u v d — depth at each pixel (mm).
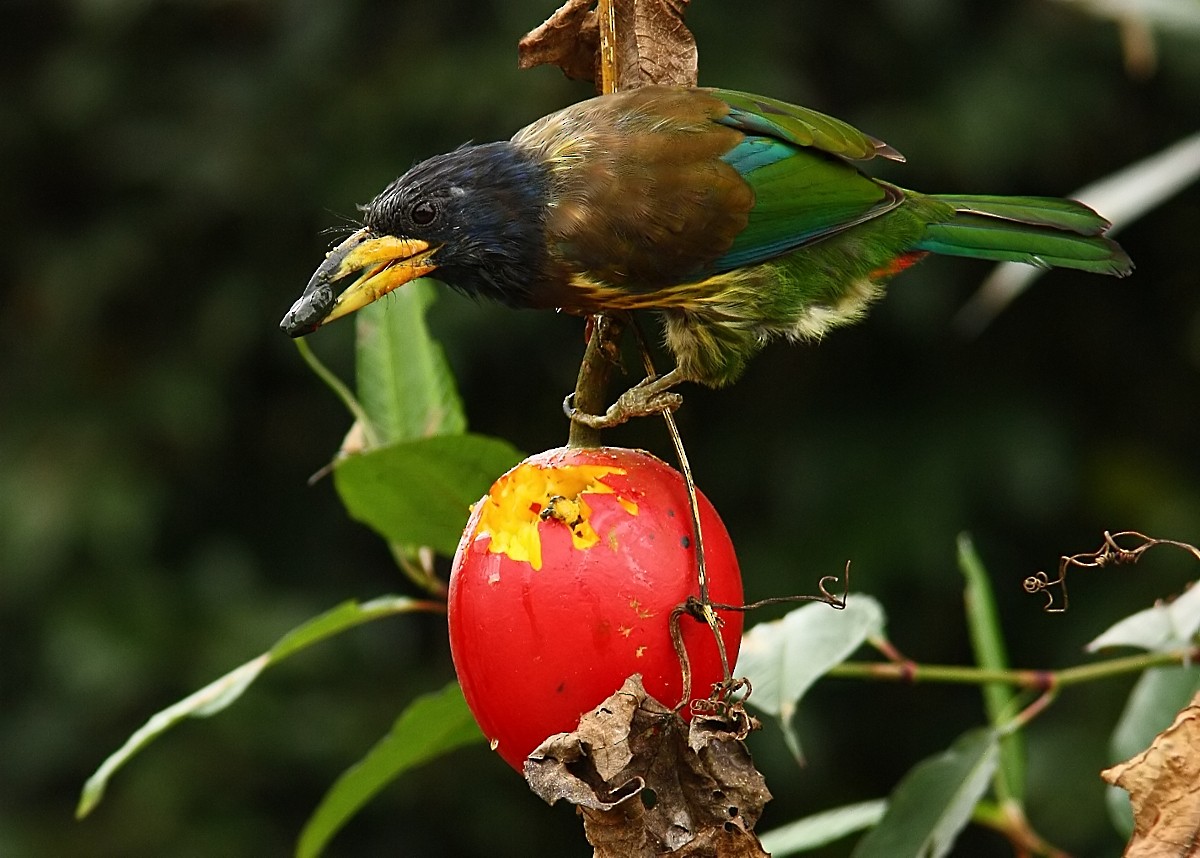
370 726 12469
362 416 5234
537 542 4062
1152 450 13227
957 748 5023
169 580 12820
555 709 4020
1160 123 12844
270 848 12297
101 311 13258
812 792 12688
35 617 12484
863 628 4953
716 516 4234
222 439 13320
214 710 4938
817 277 5414
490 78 12516
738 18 12672
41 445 12891
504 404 13562
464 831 12805
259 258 13266
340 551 13516
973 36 12891
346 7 13039
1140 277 13555
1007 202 5711
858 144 5387
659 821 3756
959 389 12953
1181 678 5246
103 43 13328
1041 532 12891
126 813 12148
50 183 13656
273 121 13031
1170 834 3816
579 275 5012
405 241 4898
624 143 5059
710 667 4074
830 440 12883
